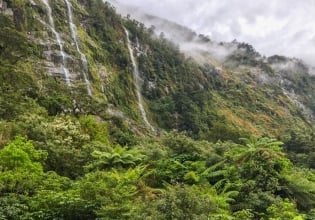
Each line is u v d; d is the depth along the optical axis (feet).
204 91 379.35
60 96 143.64
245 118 387.55
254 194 62.03
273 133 375.25
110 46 296.10
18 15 207.72
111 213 45.83
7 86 127.85
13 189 51.24
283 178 67.92
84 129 106.73
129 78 298.15
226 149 83.10
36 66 184.96
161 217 41.42
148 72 335.26
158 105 309.01
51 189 52.90
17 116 97.55
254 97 453.58
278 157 70.33
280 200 62.03
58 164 76.84
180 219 41.68
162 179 67.87
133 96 287.69
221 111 366.63
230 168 68.49
